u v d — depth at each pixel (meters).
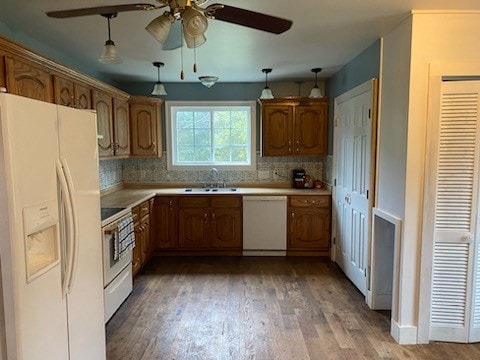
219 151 5.18
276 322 2.85
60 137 1.65
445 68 2.36
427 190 2.43
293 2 2.20
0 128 1.29
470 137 2.38
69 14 1.77
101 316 2.11
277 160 5.09
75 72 2.86
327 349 2.46
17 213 1.34
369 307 3.10
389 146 2.74
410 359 2.35
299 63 3.84
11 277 1.33
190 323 2.83
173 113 5.07
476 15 2.35
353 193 3.60
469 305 2.50
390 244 3.00
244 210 4.52
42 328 1.50
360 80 3.43
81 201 1.85
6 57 1.99
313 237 4.53
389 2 2.20
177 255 4.64
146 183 5.11
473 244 2.45
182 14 1.64
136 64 3.83
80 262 1.83
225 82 4.96
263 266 4.21
